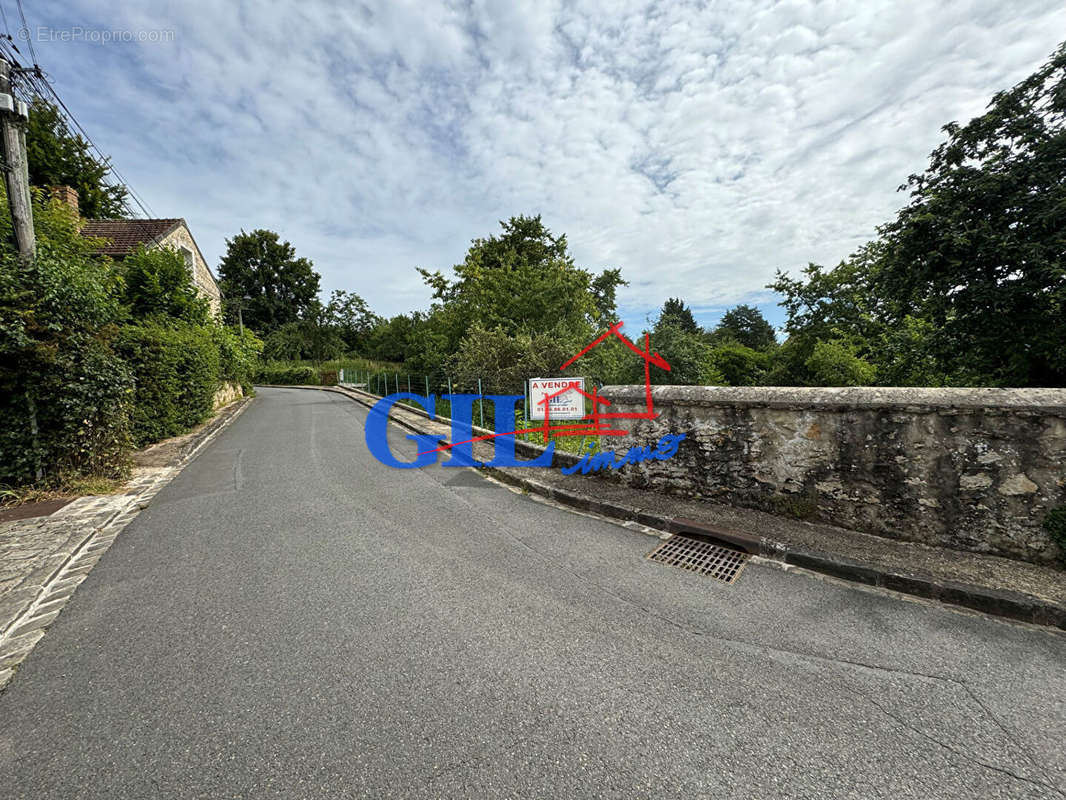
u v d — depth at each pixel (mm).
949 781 1547
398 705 1951
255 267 44844
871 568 2973
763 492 4023
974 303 7312
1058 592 2580
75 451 5551
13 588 3027
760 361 29250
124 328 8008
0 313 4734
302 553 3668
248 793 1538
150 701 2000
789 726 1799
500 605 2803
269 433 10648
